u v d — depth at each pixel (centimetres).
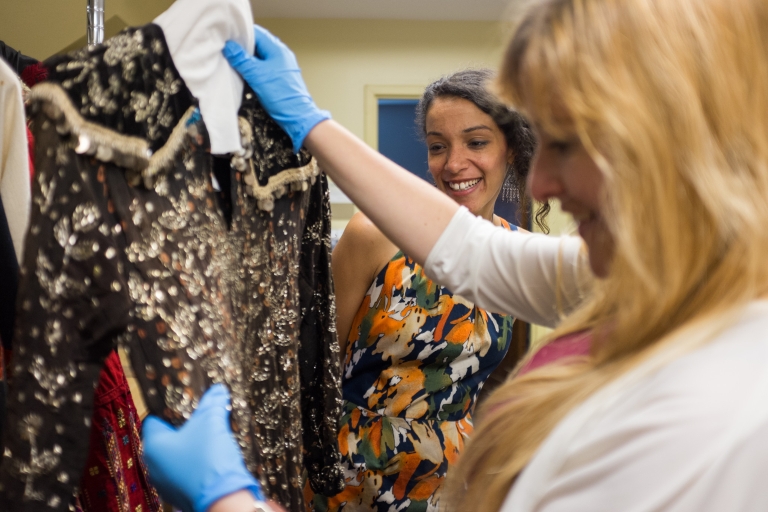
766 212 50
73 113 74
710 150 50
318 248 117
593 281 78
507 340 139
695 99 49
